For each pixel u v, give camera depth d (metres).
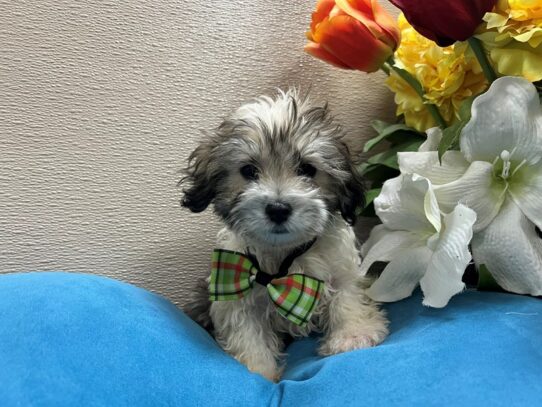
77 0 0.39
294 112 0.37
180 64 0.43
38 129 0.39
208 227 0.45
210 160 0.38
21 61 0.38
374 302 0.38
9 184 0.39
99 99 0.41
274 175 0.36
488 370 0.25
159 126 0.42
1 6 0.38
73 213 0.41
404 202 0.35
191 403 0.26
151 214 0.43
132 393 0.25
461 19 0.32
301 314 0.35
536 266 0.31
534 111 0.32
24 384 0.24
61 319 0.27
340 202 0.38
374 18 0.38
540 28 0.31
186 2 0.42
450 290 0.30
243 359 0.36
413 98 0.41
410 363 0.27
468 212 0.30
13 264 0.40
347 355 0.29
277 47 0.45
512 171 0.33
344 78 0.48
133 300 0.32
